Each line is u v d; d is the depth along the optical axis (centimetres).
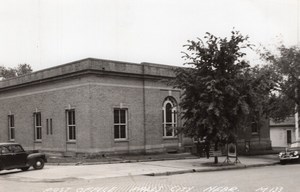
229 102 2255
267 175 1744
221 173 1895
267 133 3934
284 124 5106
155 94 3077
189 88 2275
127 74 2878
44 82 3144
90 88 2675
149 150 2992
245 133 3666
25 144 3406
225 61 2266
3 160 1961
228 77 2252
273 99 2877
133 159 2572
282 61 2850
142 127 2975
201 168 2084
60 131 2959
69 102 2864
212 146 2728
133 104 2927
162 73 3116
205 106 2180
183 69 2325
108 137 2748
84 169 2055
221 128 2200
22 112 3450
